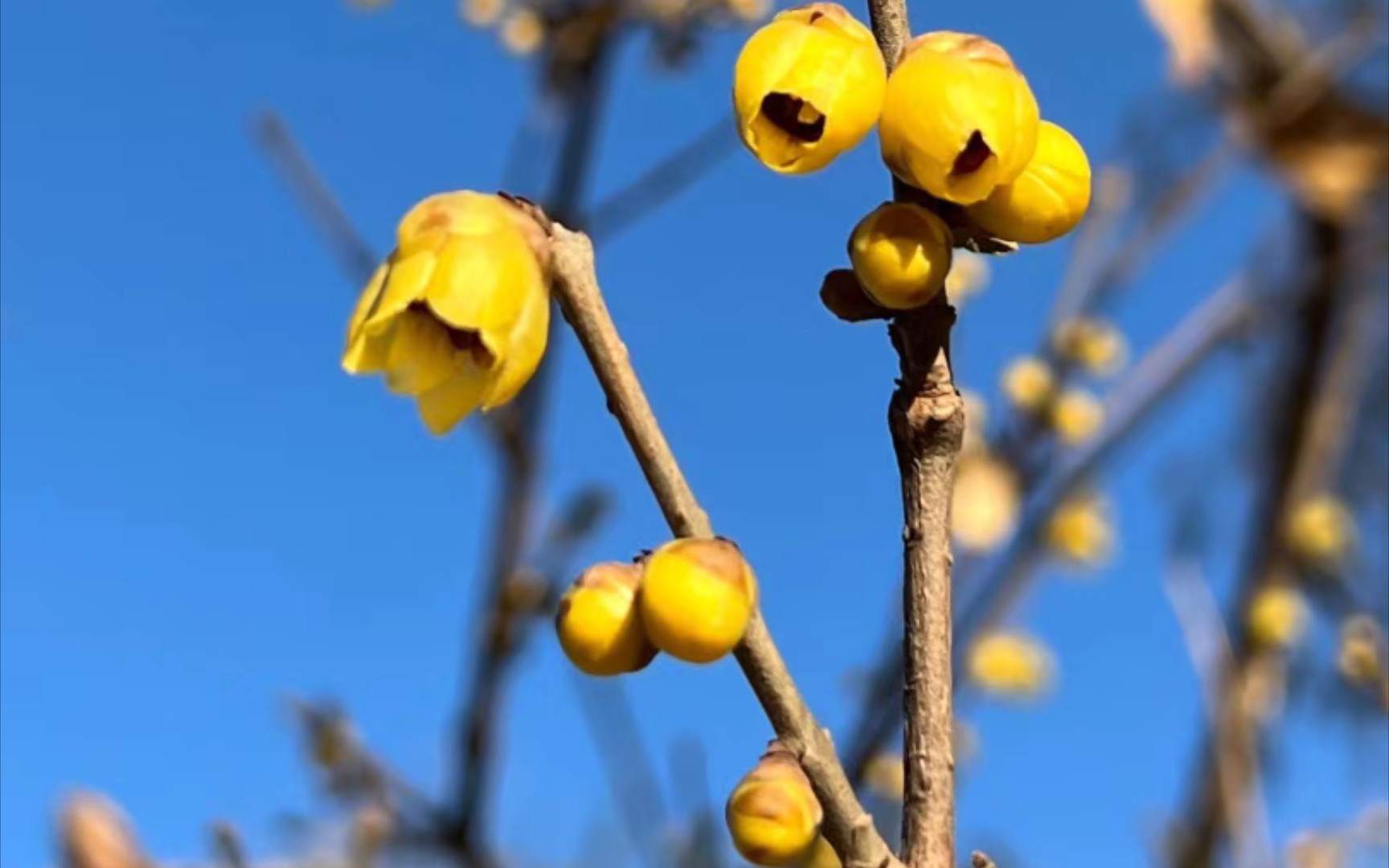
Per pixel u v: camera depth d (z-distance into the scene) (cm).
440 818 36
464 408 15
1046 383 41
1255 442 50
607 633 15
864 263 16
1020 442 41
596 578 16
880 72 15
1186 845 41
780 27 16
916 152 15
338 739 36
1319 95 39
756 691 15
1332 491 52
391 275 15
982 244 17
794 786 15
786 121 16
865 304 16
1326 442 49
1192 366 42
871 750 33
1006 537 40
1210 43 39
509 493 37
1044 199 16
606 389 15
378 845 36
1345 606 49
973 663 41
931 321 16
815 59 15
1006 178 15
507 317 14
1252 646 47
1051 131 16
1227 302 42
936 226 16
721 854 33
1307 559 49
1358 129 40
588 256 15
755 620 15
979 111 15
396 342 15
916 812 16
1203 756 42
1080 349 41
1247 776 40
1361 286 45
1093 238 41
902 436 16
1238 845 39
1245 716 41
